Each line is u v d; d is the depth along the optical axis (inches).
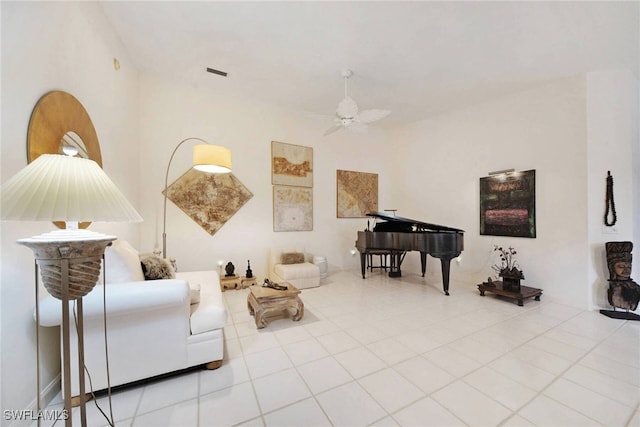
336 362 79.9
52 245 41.1
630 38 104.0
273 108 184.7
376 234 174.2
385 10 93.9
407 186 221.1
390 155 237.3
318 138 204.2
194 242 159.6
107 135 103.3
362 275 190.1
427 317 115.9
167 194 152.2
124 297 60.7
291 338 96.0
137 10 96.4
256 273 178.9
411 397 64.4
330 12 95.4
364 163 227.0
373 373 74.3
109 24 102.8
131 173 132.1
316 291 157.0
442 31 104.3
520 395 64.9
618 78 123.6
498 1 88.4
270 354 84.7
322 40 111.8
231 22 101.8
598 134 124.3
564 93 133.6
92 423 55.5
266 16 98.2
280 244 187.9
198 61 130.2
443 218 193.3
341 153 215.8
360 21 99.8
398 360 80.9
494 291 138.5
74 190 41.3
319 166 204.8
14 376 52.2
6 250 50.9
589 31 101.1
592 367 76.7
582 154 126.6
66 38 74.0
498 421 56.7
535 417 57.8
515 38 107.0
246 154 175.3
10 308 51.7
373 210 230.7
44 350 61.3
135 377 65.8
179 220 155.6
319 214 204.8
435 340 94.2
